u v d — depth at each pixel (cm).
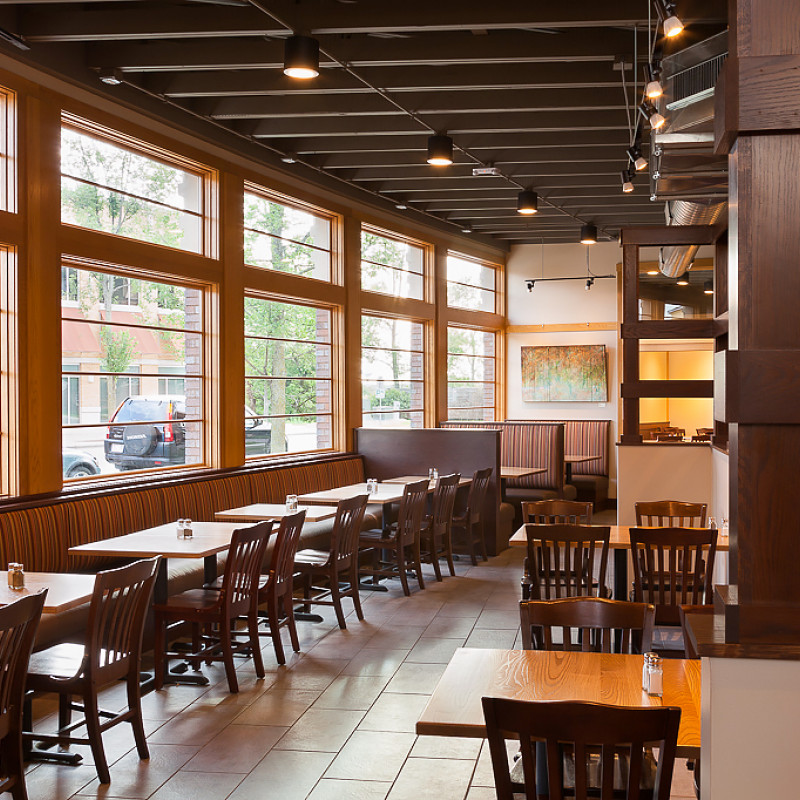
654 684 276
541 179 1027
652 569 498
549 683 288
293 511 679
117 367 763
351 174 1005
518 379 1471
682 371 1570
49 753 423
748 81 197
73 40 625
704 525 616
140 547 536
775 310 199
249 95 768
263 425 958
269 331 970
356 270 1101
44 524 627
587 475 1405
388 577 853
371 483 812
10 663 344
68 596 404
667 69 557
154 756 429
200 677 536
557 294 1453
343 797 382
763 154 200
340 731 458
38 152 656
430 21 566
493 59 626
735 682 195
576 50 623
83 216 720
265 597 577
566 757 305
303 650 608
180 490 771
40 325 660
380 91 702
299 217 1016
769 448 199
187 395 848
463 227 1290
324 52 632
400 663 575
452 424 1269
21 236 643
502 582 837
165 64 663
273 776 404
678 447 776
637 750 217
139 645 430
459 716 258
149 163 794
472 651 324
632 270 781
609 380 1428
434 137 786
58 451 677
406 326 1241
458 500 1018
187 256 826
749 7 198
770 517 198
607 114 783
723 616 204
